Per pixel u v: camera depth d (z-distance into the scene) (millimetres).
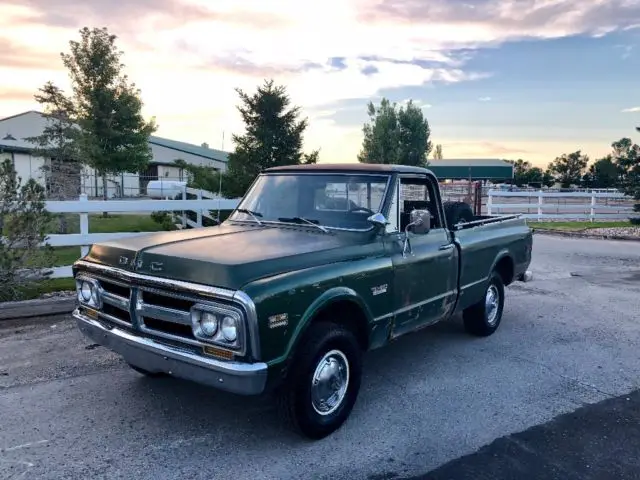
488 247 6137
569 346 6238
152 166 46062
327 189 4820
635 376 5305
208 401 4461
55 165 18844
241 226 4918
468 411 4422
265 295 3299
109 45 24781
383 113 35406
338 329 3900
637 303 8516
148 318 3709
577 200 32719
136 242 4121
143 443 3773
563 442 3936
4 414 4141
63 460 3523
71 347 5625
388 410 4410
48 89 19922
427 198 5219
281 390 3686
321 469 3508
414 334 6633
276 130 13945
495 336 6598
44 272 6961
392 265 4461
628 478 3479
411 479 3418
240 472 3445
